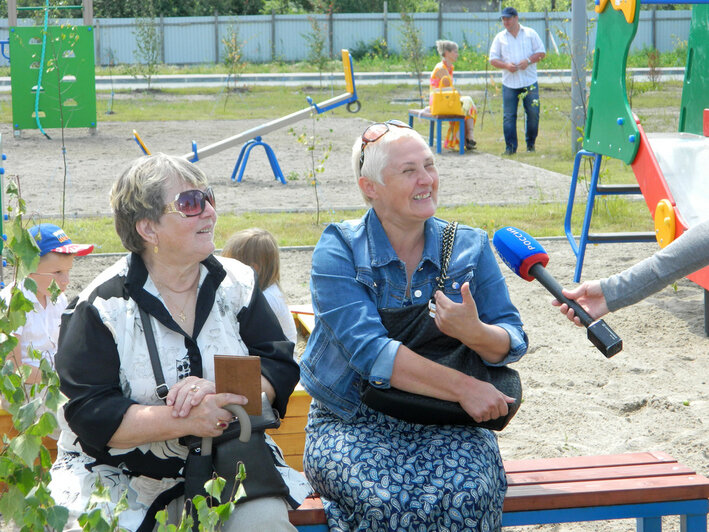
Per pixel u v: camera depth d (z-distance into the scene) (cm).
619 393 517
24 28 1780
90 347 271
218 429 258
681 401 501
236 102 2559
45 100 1811
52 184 1241
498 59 1541
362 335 286
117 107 2428
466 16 4122
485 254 309
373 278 298
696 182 646
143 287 279
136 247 283
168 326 277
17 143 1730
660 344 604
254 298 296
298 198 1147
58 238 388
